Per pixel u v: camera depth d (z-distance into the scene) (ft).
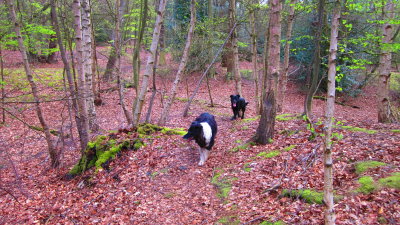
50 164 26.12
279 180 15.88
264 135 22.52
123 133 24.31
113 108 47.73
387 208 11.23
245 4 37.32
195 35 51.47
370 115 52.29
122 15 48.37
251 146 22.81
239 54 78.23
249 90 65.92
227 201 15.40
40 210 17.63
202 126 20.13
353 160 15.93
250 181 16.85
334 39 8.68
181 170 20.25
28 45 39.09
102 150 22.11
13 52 65.82
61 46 21.47
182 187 18.06
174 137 25.21
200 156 21.27
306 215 12.19
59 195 19.33
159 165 20.94
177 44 60.34
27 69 22.81
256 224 12.63
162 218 14.93
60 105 46.55
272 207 13.66
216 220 13.87
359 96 65.62
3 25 34.76
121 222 15.05
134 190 18.29
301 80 67.26
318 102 59.82
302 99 62.59
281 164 17.89
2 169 25.04
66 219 16.15
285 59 38.29
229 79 71.31
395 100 56.18
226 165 20.25
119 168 20.83
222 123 36.32
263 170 17.85
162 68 65.87
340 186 13.75
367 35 23.47
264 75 35.81
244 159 20.59
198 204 15.79
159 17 24.86
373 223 10.64
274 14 20.25
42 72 50.65
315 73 20.56
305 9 30.86
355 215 11.29
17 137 33.06
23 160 27.30
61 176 22.47
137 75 29.30
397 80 61.05
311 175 15.47
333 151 17.62
